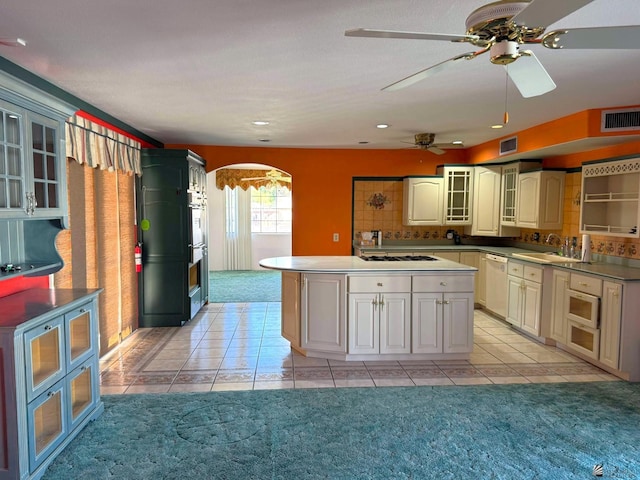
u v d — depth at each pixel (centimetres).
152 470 238
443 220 636
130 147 467
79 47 246
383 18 210
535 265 466
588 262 447
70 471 237
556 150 482
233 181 974
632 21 213
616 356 363
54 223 300
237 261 1007
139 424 289
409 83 230
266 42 239
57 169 286
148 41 238
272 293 731
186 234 518
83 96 355
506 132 521
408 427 286
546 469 240
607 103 374
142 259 514
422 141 504
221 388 347
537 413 306
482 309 621
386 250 603
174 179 510
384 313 402
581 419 297
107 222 426
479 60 267
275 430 281
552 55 257
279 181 980
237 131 518
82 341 283
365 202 664
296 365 398
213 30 223
